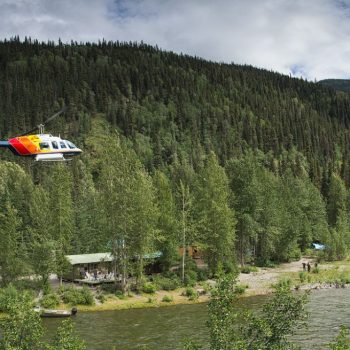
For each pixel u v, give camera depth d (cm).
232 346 1720
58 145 4141
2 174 11962
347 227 10756
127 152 6494
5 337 1897
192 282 6538
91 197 8675
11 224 6084
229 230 7262
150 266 7138
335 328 4231
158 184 7444
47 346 1908
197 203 7700
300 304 1842
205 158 19788
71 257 6888
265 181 9362
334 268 8062
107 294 5850
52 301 5275
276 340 1805
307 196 11700
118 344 3875
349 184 17438
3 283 5694
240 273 7625
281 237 9069
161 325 4512
